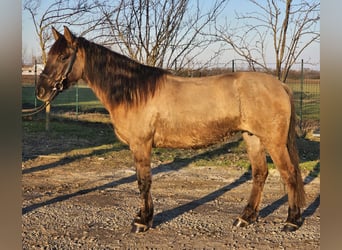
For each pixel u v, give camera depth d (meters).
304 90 13.57
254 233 4.05
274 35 9.37
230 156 8.21
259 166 4.36
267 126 3.96
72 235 3.97
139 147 4.07
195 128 4.02
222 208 4.92
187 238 3.90
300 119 11.38
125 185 6.11
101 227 4.21
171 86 4.09
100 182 6.28
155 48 7.80
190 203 5.13
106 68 4.13
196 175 6.71
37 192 5.66
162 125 4.04
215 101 4.01
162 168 7.23
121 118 4.07
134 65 4.15
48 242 3.77
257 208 4.36
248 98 3.97
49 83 4.09
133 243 3.77
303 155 8.17
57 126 12.62
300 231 4.09
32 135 10.88
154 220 4.44
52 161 7.85
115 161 7.88
